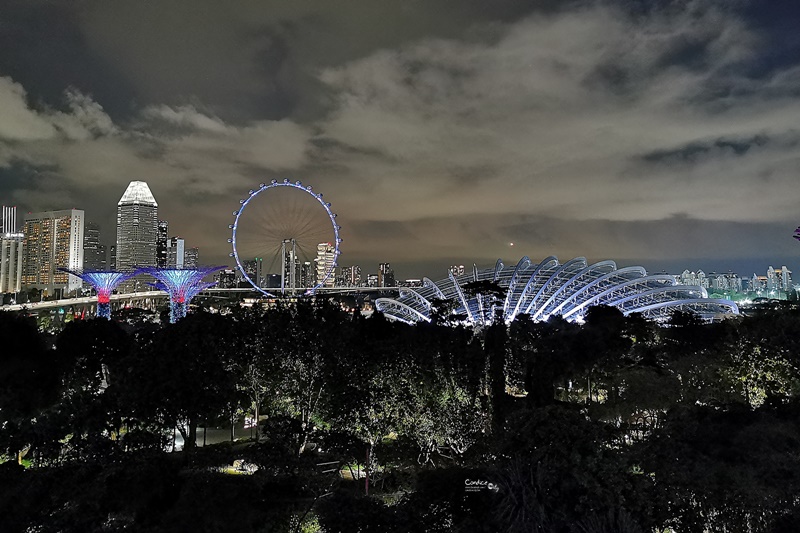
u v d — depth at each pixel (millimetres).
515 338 89375
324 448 51031
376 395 57750
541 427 34688
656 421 46156
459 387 61125
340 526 33531
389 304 149250
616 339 78250
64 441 55562
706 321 117438
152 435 47188
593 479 31688
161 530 33688
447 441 55219
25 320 81938
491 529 31312
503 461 34188
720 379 64312
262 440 68000
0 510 33156
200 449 49906
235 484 36219
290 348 64188
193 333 60594
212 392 55219
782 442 37562
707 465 35188
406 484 50031
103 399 52656
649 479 34969
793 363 62750
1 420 55500
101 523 34094
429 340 72188
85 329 77750
